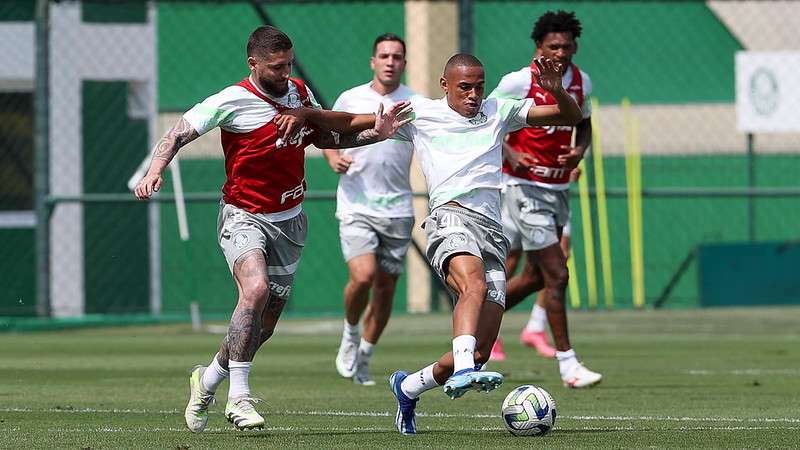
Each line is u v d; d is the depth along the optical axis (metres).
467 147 21.91
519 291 32.12
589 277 61.03
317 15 65.44
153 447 19.25
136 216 62.50
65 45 61.50
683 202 68.12
